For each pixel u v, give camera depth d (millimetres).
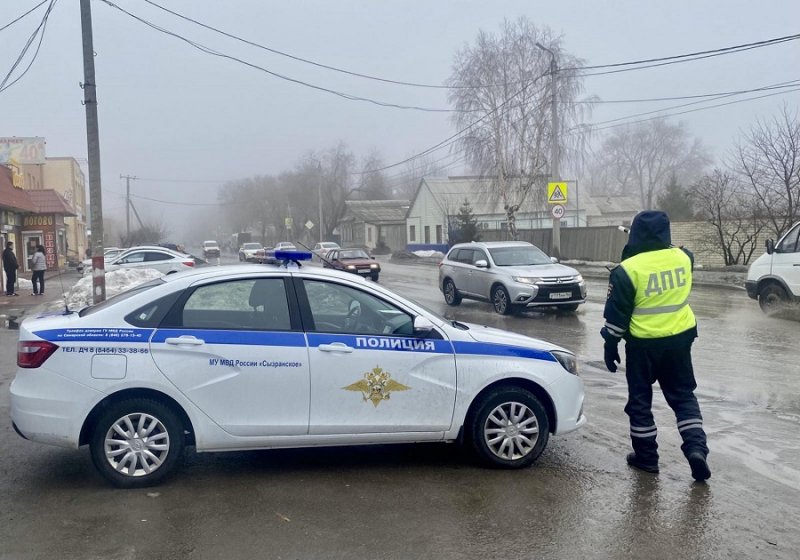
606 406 7434
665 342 5270
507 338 5656
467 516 4574
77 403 4910
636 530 4375
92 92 14875
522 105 35406
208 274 5309
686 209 36656
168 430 5051
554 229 26312
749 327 13000
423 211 57812
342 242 76125
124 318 5082
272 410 5133
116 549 4086
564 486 5121
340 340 5250
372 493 4969
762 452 5895
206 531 4328
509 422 5473
